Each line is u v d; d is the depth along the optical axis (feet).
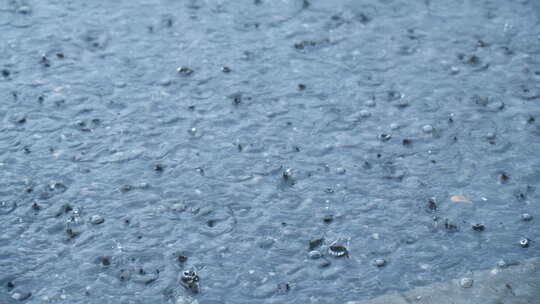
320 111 26.35
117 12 32.01
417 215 22.00
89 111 26.37
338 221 21.81
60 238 21.25
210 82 27.78
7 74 28.27
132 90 27.40
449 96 27.07
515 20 31.45
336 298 19.38
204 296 19.44
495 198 22.59
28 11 32.04
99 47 29.81
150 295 19.49
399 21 31.42
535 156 24.26
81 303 19.27
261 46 29.81
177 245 20.99
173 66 28.68
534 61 28.91
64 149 24.64
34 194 22.77
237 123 25.79
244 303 19.26
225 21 31.40
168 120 25.94
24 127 25.63
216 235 21.30
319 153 24.45
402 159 24.18
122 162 24.07
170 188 23.00
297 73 28.32
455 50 29.58
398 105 26.61
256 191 22.89
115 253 20.72
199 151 24.56
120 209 22.24
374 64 28.84
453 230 21.48
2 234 21.33
